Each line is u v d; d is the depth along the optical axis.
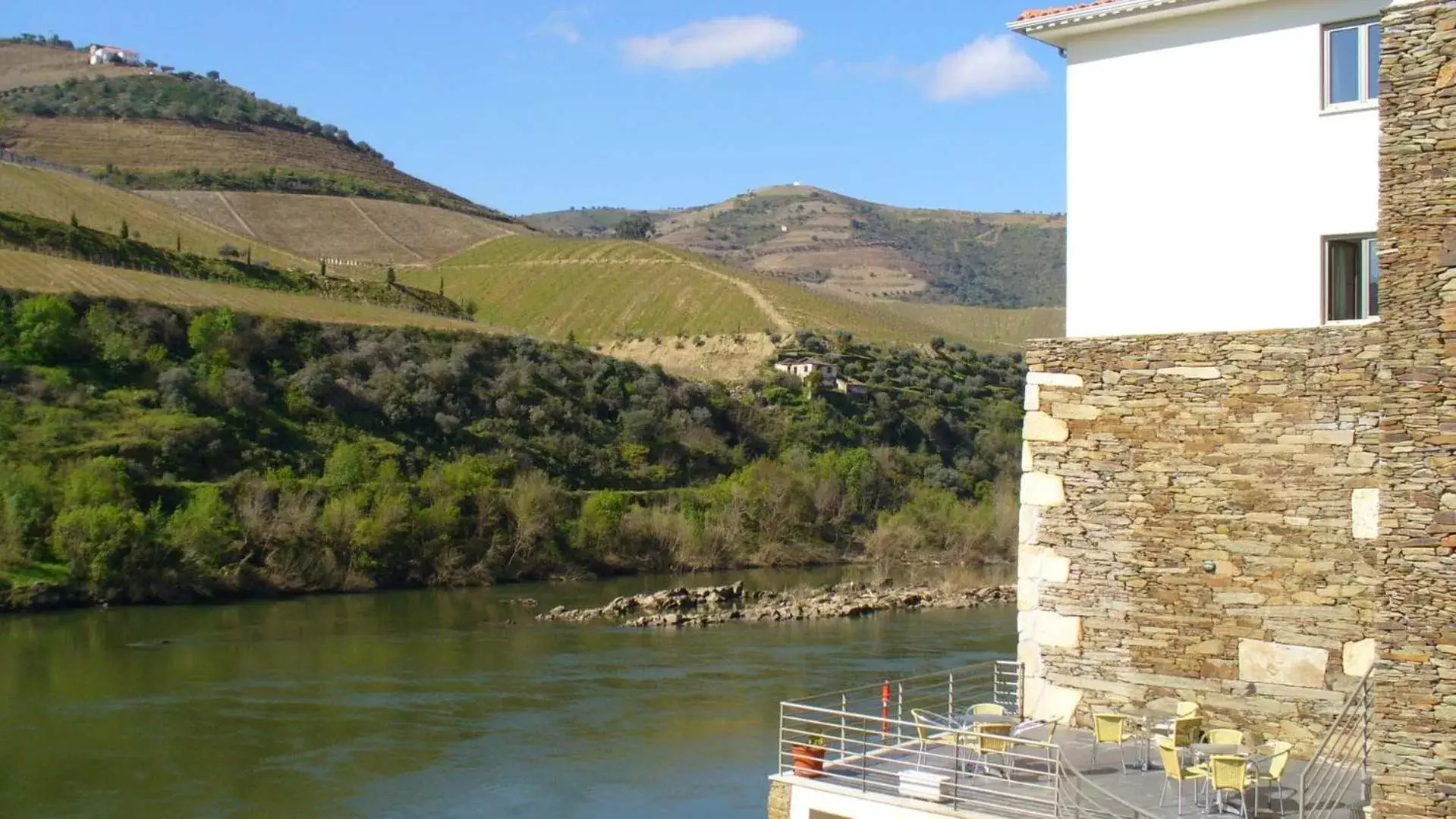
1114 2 23.56
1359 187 21.78
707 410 123.31
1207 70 23.27
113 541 73.44
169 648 59.28
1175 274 23.42
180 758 39.94
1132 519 23.12
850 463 113.06
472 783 37.75
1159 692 22.72
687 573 96.31
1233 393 22.25
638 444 114.50
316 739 42.47
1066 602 23.72
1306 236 22.25
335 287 145.50
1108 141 24.23
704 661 57.12
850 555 104.69
